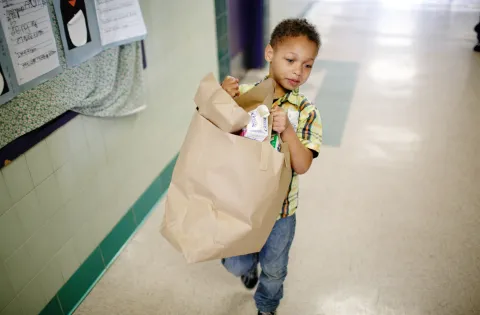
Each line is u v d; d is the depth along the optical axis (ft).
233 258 5.09
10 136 4.29
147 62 6.78
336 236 6.95
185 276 6.30
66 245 5.56
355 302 5.82
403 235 6.93
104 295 6.03
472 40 16.31
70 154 5.40
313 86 12.56
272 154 3.37
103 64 5.46
